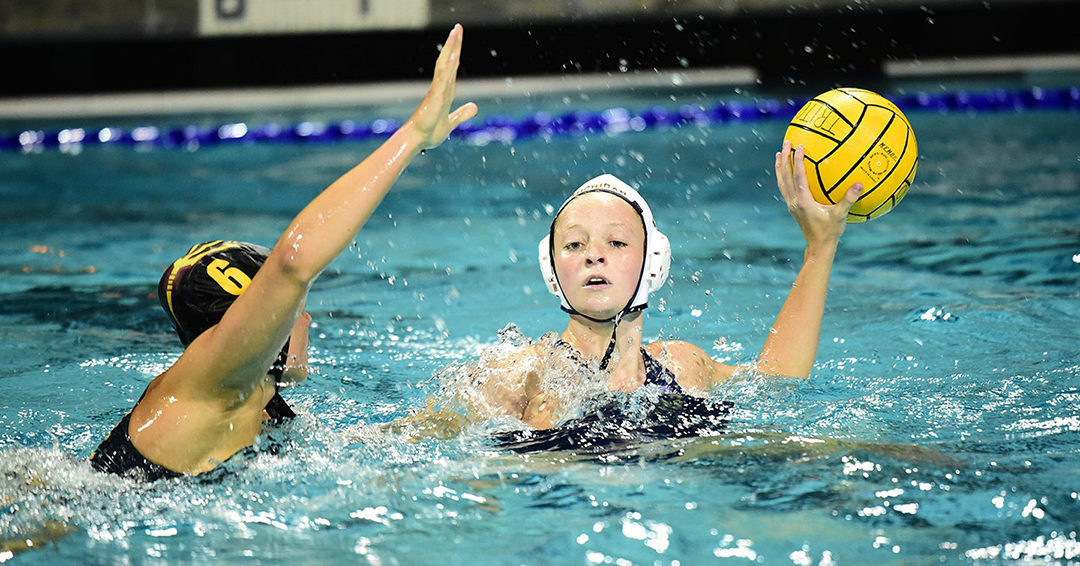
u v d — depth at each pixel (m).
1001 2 34.50
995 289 14.19
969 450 8.55
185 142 30.39
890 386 10.46
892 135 10.30
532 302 14.55
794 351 10.25
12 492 8.05
